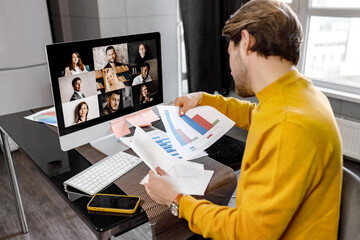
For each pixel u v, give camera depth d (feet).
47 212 6.54
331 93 8.53
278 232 2.29
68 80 3.46
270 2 2.54
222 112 4.29
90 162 3.68
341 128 8.18
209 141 3.73
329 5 8.87
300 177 2.18
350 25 9.05
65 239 5.77
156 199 2.88
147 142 3.29
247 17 2.52
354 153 8.09
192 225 2.72
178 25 10.36
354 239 2.39
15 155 9.01
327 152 2.27
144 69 4.26
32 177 7.89
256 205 2.31
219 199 3.30
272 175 2.25
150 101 4.49
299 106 2.35
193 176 3.30
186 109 4.15
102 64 3.75
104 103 3.89
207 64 10.26
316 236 2.45
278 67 2.54
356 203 2.47
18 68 8.42
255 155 2.46
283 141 2.22
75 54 3.46
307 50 9.56
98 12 8.36
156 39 4.32
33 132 4.52
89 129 3.81
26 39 8.34
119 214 2.77
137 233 5.81
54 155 3.85
